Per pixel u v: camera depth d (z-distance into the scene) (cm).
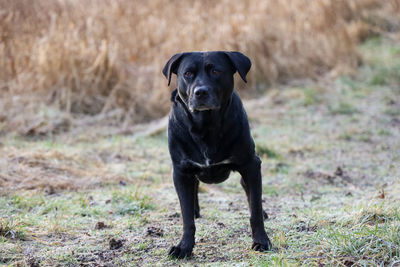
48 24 1206
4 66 1095
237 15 1435
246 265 405
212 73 450
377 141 962
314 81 1355
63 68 1105
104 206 611
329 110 1155
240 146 454
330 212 563
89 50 1151
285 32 1445
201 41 1287
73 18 1246
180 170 467
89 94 1112
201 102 429
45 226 528
